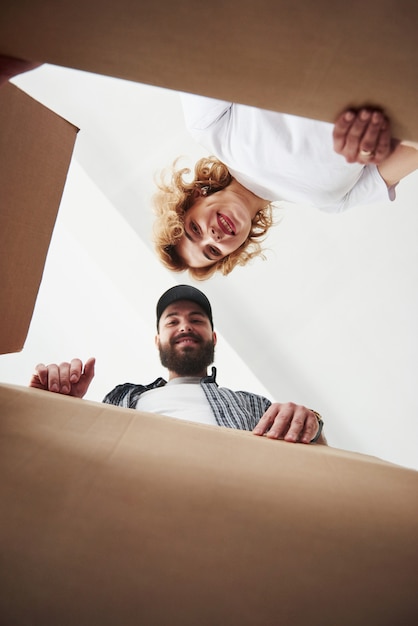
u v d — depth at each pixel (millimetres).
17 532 383
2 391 647
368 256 2074
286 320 2135
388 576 394
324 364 2148
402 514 497
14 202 752
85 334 2203
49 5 410
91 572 357
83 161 2004
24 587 336
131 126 1971
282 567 390
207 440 627
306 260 2080
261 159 1081
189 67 451
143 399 1519
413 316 2100
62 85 1902
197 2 398
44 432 545
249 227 1820
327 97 465
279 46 421
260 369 2166
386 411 2145
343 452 724
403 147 1052
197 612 335
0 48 460
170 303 1799
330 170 1051
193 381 1640
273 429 784
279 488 513
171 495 464
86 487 453
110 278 2143
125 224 2074
